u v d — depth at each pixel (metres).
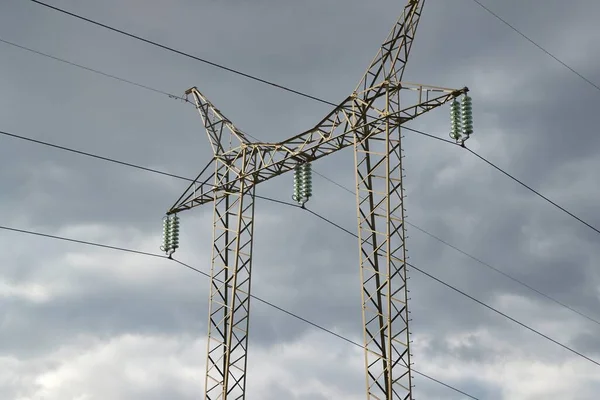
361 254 64.38
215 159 78.81
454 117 62.53
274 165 73.00
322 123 68.50
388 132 64.50
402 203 63.66
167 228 80.19
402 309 61.84
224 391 73.12
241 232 75.75
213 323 75.88
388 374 60.78
